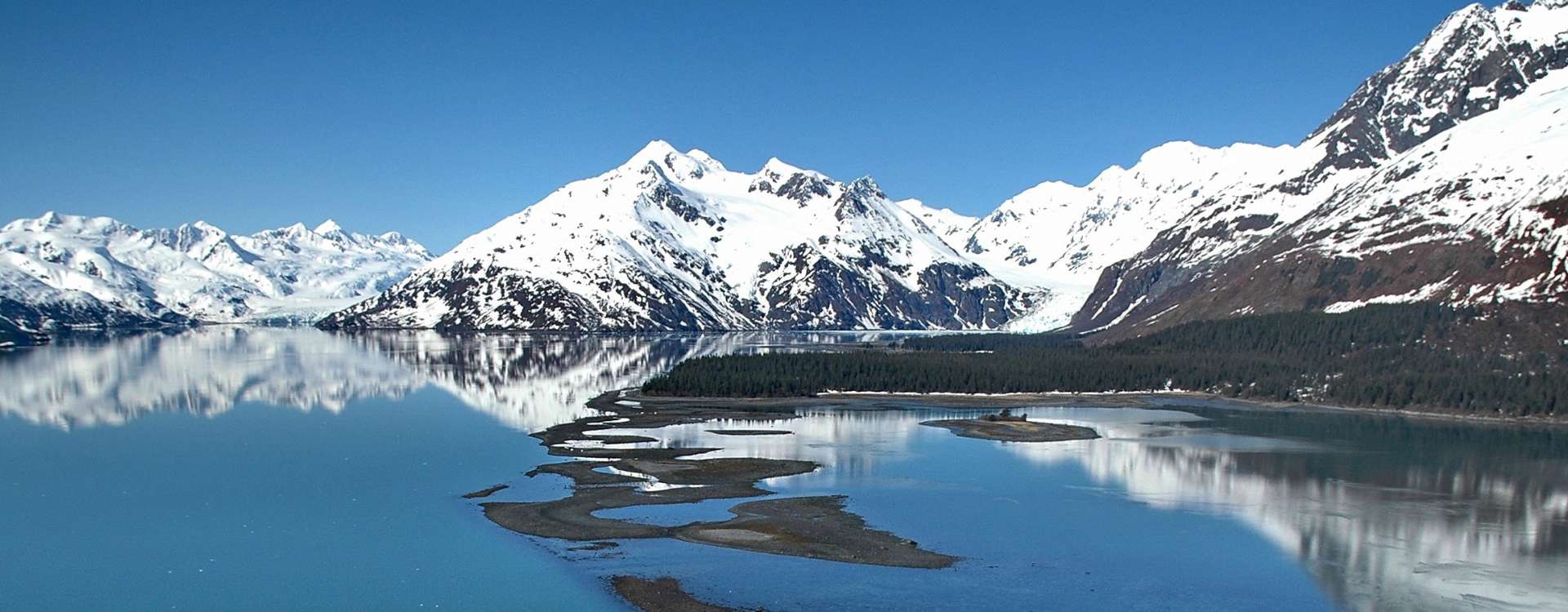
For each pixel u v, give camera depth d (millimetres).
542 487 147625
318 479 153000
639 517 130125
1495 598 101938
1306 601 101125
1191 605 99875
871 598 100688
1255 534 123625
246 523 127250
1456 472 162625
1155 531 125125
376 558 113000
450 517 130250
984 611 97625
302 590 103125
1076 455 177500
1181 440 196375
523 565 110250
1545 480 156000
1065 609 98562
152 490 145625
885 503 138750
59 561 112562
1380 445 190125
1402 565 112125
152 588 104000
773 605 98938
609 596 101062
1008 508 136250
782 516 131000
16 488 147000
